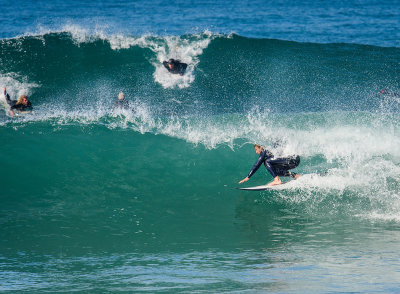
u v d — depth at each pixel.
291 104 59.06
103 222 30.28
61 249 25.86
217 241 27.47
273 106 58.12
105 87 62.41
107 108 55.00
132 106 55.22
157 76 66.25
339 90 64.50
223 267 22.84
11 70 64.38
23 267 23.08
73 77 64.56
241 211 32.59
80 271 22.39
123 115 49.47
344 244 26.41
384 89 64.31
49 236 27.83
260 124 48.78
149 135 44.62
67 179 36.56
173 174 38.53
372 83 67.06
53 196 34.06
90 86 62.50
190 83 64.88
